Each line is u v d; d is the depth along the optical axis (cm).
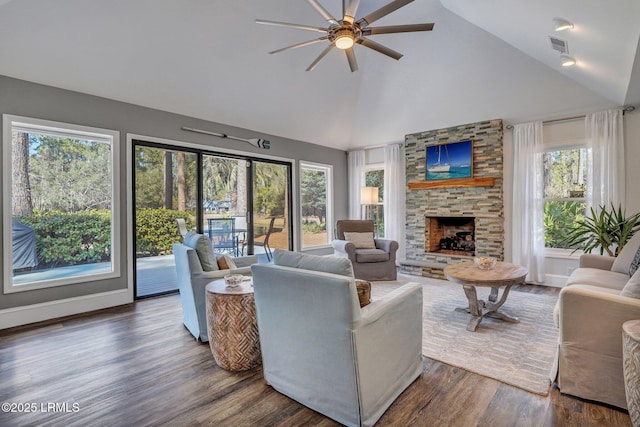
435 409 185
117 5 305
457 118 529
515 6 281
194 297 277
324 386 177
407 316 205
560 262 459
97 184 387
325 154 672
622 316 177
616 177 406
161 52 362
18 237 338
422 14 413
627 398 155
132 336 293
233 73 427
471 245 565
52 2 283
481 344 270
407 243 603
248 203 540
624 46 251
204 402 195
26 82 329
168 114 435
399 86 524
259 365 240
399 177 629
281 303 191
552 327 306
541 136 463
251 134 538
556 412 180
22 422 177
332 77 510
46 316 339
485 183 501
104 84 367
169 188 445
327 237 690
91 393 204
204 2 337
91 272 382
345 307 161
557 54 341
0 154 316
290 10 386
